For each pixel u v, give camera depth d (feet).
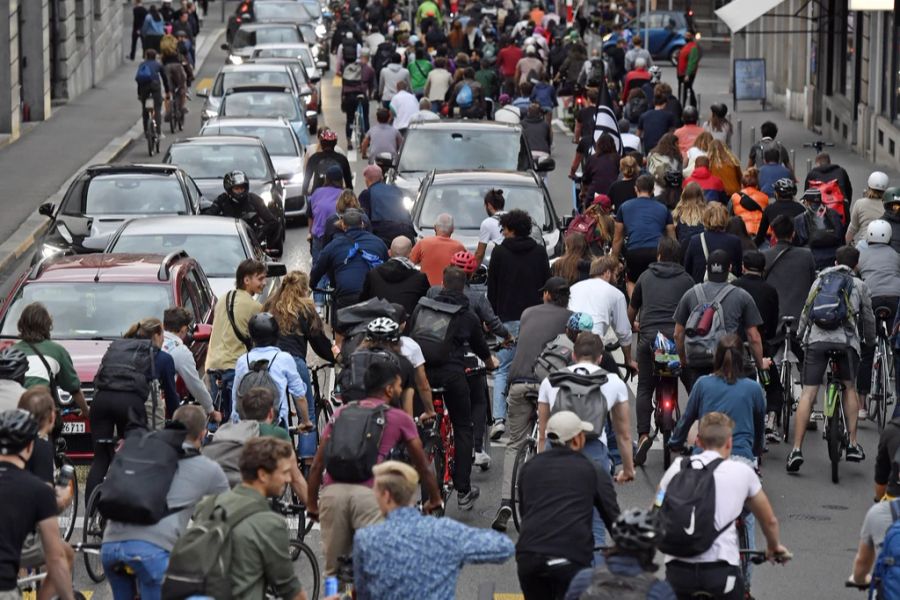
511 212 128.77
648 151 235.20
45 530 72.74
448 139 205.98
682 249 145.38
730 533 76.84
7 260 208.85
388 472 70.13
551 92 314.76
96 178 190.70
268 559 69.77
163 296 130.72
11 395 91.71
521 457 103.09
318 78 350.02
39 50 341.82
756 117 351.05
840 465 125.29
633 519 63.87
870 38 281.54
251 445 71.05
